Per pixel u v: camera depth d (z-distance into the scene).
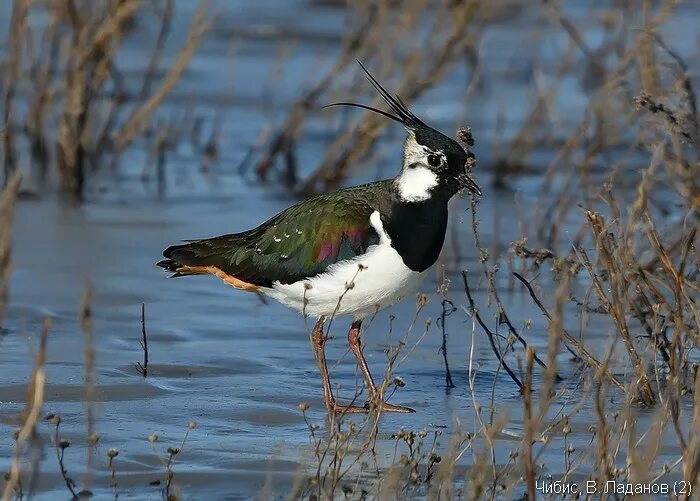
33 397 9.62
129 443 10.10
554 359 8.73
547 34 26.69
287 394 11.45
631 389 9.84
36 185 18.86
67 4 19.02
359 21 22.64
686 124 12.98
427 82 19.56
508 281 14.94
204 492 9.25
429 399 11.41
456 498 9.18
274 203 18.59
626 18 21.67
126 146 20.28
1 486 9.16
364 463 9.81
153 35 27.02
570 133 21.28
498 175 19.52
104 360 12.14
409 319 13.71
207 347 12.73
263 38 27.75
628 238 11.76
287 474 9.59
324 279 11.12
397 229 11.04
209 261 11.86
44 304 13.82
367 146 19.36
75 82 18.73
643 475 8.60
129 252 15.90
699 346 10.45
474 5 19.72
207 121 22.53
